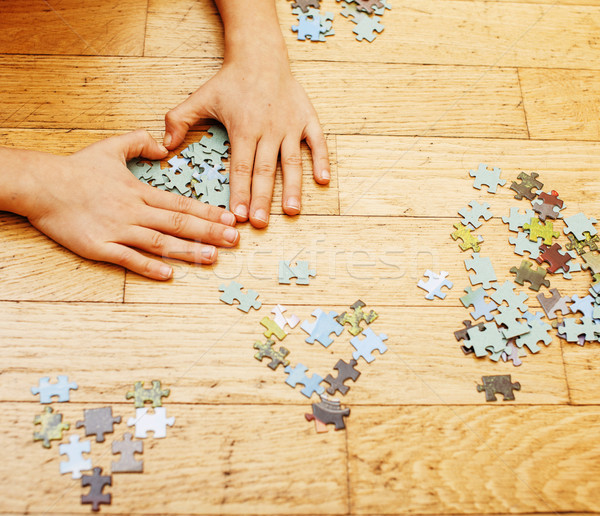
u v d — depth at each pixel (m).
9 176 0.69
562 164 0.77
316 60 0.79
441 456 0.68
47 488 0.65
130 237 0.70
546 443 0.69
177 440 0.67
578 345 0.71
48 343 0.69
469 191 0.76
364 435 0.68
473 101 0.79
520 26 0.82
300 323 0.71
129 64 0.77
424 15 0.81
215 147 0.75
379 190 0.75
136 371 0.69
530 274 0.73
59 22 0.78
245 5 0.76
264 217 0.72
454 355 0.71
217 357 0.69
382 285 0.72
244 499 0.66
